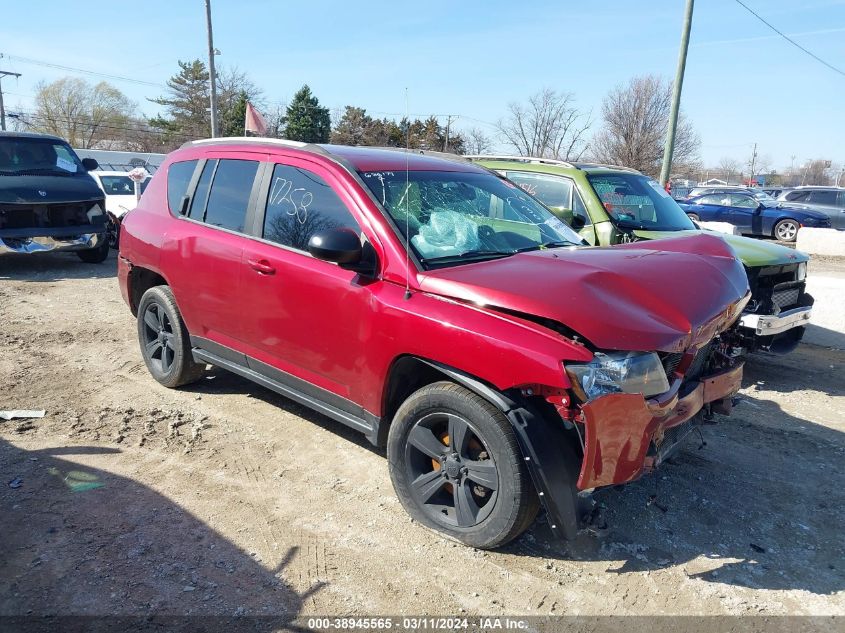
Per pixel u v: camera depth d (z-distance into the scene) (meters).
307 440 4.50
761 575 3.26
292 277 3.91
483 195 4.33
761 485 4.21
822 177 92.12
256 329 4.25
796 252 6.60
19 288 9.21
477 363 3.02
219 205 4.61
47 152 11.22
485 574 3.15
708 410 3.86
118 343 6.61
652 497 3.96
